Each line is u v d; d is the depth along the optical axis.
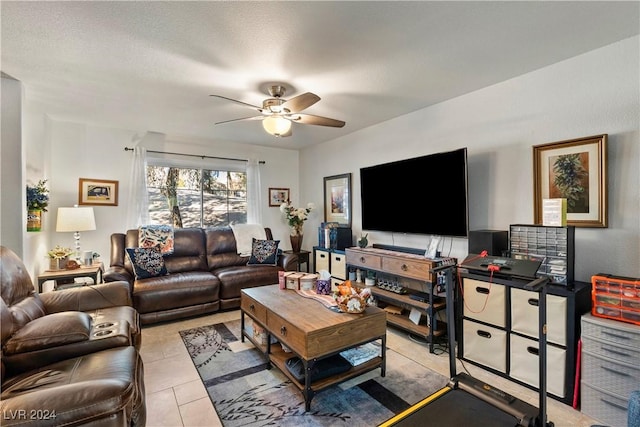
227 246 4.33
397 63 2.27
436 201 2.96
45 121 3.46
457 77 2.52
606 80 2.05
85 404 1.02
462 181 2.72
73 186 3.82
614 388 1.71
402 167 3.33
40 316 1.96
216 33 1.87
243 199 5.15
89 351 1.63
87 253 3.45
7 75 2.46
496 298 2.24
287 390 2.05
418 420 1.51
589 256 2.13
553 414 1.81
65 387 1.07
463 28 1.83
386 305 3.41
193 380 2.17
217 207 4.91
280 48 2.05
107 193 4.03
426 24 1.79
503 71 2.42
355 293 2.19
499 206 2.65
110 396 1.07
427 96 2.94
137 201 4.12
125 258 3.65
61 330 1.59
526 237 2.24
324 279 2.63
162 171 4.46
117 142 4.10
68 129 3.79
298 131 4.25
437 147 3.14
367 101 3.08
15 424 0.93
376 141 3.91
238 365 2.38
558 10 1.67
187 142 4.59
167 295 3.22
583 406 1.81
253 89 2.73
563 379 1.91
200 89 2.73
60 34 1.87
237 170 5.09
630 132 1.96
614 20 1.76
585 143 2.12
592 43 2.02
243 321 2.77
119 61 2.22
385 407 1.88
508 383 2.14
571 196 2.20
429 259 2.82
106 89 2.73
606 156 2.03
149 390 2.04
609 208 2.05
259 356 2.52
